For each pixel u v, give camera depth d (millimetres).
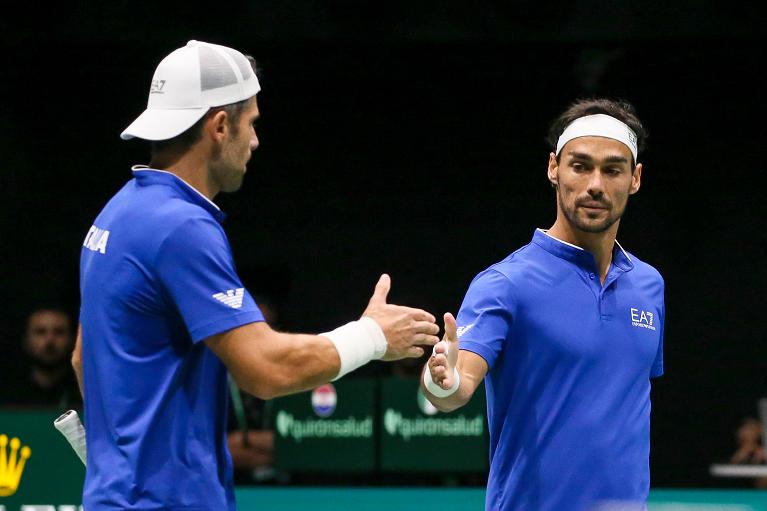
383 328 11914
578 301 13781
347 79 40812
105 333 11484
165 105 11836
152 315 11344
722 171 41281
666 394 41094
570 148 13906
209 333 11109
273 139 42281
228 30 34969
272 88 41062
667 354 41438
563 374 13648
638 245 41906
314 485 28484
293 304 42469
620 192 13852
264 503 26469
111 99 41281
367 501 26438
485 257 42250
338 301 42531
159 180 11656
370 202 42656
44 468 24984
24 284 41688
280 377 11227
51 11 34938
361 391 28656
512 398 13781
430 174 42375
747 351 41250
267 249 42719
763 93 39875
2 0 34844
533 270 13828
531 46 37656
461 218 42375
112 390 11383
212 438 11664
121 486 11195
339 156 42469
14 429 24938
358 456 28547
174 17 34969
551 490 13555
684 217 41625
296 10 35000
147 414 11305
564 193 13977
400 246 42562
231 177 12125
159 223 11281
